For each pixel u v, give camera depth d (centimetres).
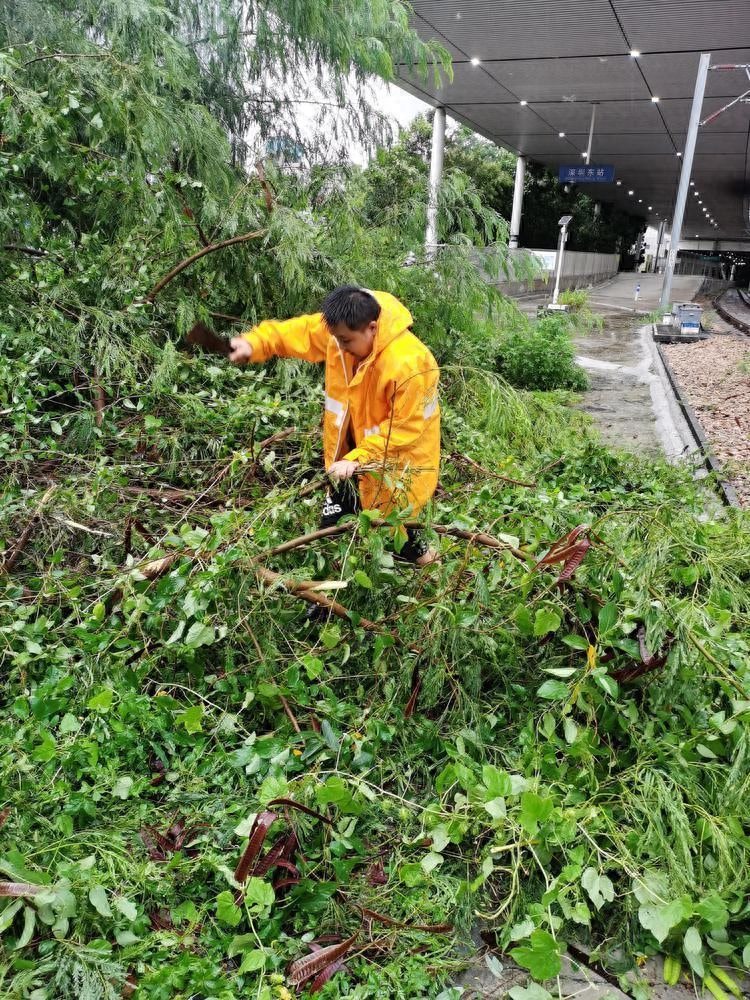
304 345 337
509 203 3841
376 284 575
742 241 8506
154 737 251
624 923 208
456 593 274
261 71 732
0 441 351
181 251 493
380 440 298
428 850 226
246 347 333
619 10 1627
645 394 1066
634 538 295
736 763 214
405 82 2180
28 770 212
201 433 413
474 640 259
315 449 403
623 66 2031
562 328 1068
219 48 696
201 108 569
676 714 252
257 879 183
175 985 174
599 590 267
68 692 251
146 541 322
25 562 326
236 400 406
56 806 214
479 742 246
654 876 203
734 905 206
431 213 654
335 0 687
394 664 275
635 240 6269
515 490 366
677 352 1553
